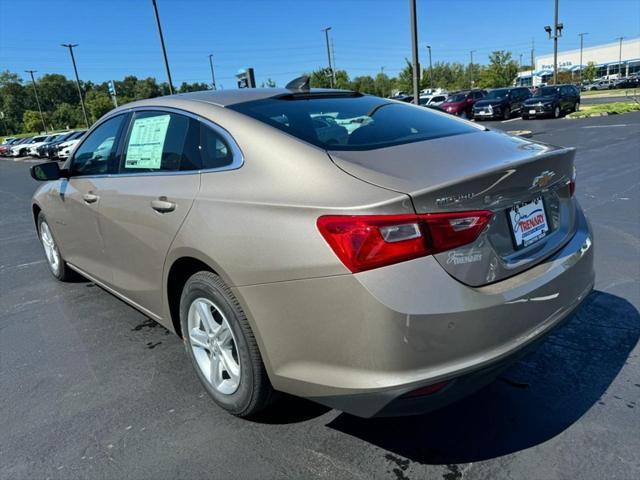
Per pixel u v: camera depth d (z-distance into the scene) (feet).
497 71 236.22
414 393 6.21
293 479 7.14
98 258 11.66
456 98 96.02
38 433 8.43
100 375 10.21
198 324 8.84
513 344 6.81
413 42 45.11
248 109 8.65
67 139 100.99
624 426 7.89
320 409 8.73
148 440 8.13
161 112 9.78
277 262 6.70
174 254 8.43
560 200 8.40
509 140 8.90
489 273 6.74
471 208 6.51
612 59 309.22
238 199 7.36
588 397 8.67
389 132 8.50
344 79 199.11
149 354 11.00
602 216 19.79
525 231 7.44
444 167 6.91
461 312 6.24
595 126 59.93
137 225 9.41
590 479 6.88
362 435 8.01
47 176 12.19
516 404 8.59
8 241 22.98
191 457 7.69
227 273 7.31
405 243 6.08
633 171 28.53
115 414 8.86
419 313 6.06
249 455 7.66
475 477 7.02
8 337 12.19
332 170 6.86
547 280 7.31
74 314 13.38
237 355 8.04
